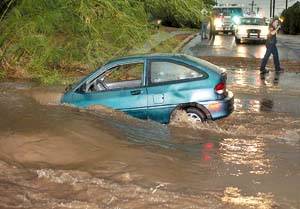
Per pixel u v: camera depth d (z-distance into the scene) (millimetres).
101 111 10398
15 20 17047
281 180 6750
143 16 17906
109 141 8352
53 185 6234
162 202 5746
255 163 7578
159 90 10320
